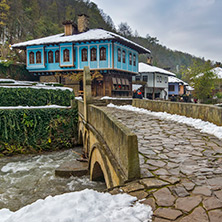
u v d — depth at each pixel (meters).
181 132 8.24
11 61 29.09
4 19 44.53
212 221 2.83
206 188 3.72
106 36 25.55
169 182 3.96
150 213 3.02
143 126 9.46
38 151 18.14
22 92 19.22
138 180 4.07
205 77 34.44
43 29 50.69
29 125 17.91
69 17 66.00
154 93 41.62
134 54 31.80
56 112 18.91
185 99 31.58
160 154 5.62
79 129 17.66
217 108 8.55
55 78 29.75
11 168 14.77
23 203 10.41
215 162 5.01
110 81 26.97
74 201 3.29
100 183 11.09
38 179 12.85
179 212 3.04
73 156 17.12
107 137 5.98
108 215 2.98
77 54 27.12
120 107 18.14
